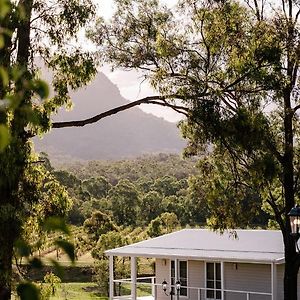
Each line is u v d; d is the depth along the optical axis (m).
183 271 22.58
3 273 9.51
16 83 2.13
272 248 20.97
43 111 11.48
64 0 12.09
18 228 10.36
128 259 37.53
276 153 15.12
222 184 15.75
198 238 23.73
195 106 13.27
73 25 12.15
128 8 14.77
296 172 16.14
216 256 20.28
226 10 14.63
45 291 11.02
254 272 21.05
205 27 14.49
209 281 21.92
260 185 14.67
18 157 10.12
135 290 21.80
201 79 13.80
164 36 14.62
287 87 15.11
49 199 12.07
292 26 14.72
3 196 10.59
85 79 12.64
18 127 9.73
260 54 13.95
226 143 13.59
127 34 14.75
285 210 15.88
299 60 14.84
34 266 1.51
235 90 14.08
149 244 23.20
